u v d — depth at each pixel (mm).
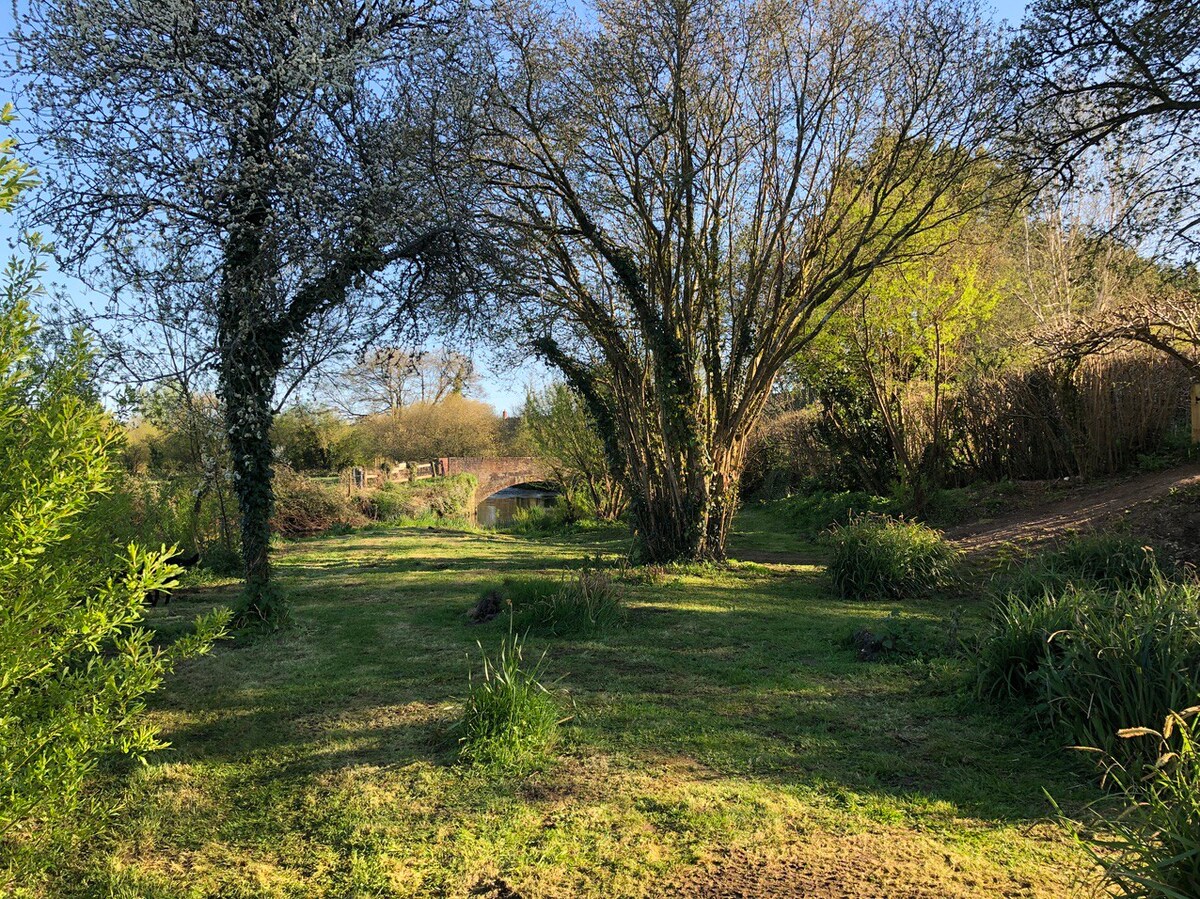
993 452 13469
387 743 4109
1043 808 3176
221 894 2754
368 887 2754
